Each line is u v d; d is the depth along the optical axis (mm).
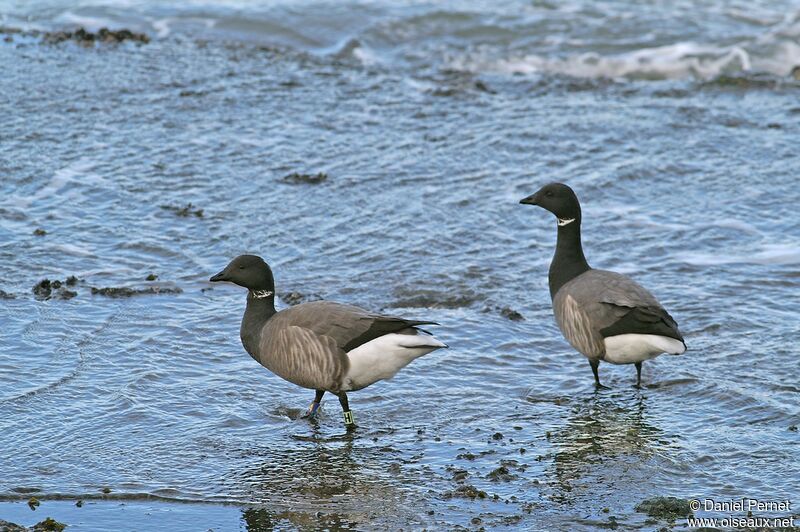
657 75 27359
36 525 9508
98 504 10047
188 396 12461
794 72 26656
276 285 15719
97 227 17578
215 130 22047
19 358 13133
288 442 11469
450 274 16250
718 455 11016
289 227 17891
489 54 28438
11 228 17297
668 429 11711
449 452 11195
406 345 11383
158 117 22562
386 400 12555
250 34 29734
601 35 29625
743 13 31078
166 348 13672
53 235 17172
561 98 24969
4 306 14570
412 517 9781
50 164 19906
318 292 15484
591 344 12531
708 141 21891
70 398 12211
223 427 11766
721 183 19875
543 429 11773
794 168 20500
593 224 18219
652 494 10211
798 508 9844
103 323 14273
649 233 17859
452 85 25750
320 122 22734
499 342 14148
